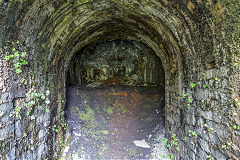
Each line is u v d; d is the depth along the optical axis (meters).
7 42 2.34
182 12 2.95
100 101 7.69
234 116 1.94
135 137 5.80
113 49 10.23
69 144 5.06
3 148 2.20
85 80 10.21
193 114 3.17
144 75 10.09
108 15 5.09
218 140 2.30
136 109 7.34
